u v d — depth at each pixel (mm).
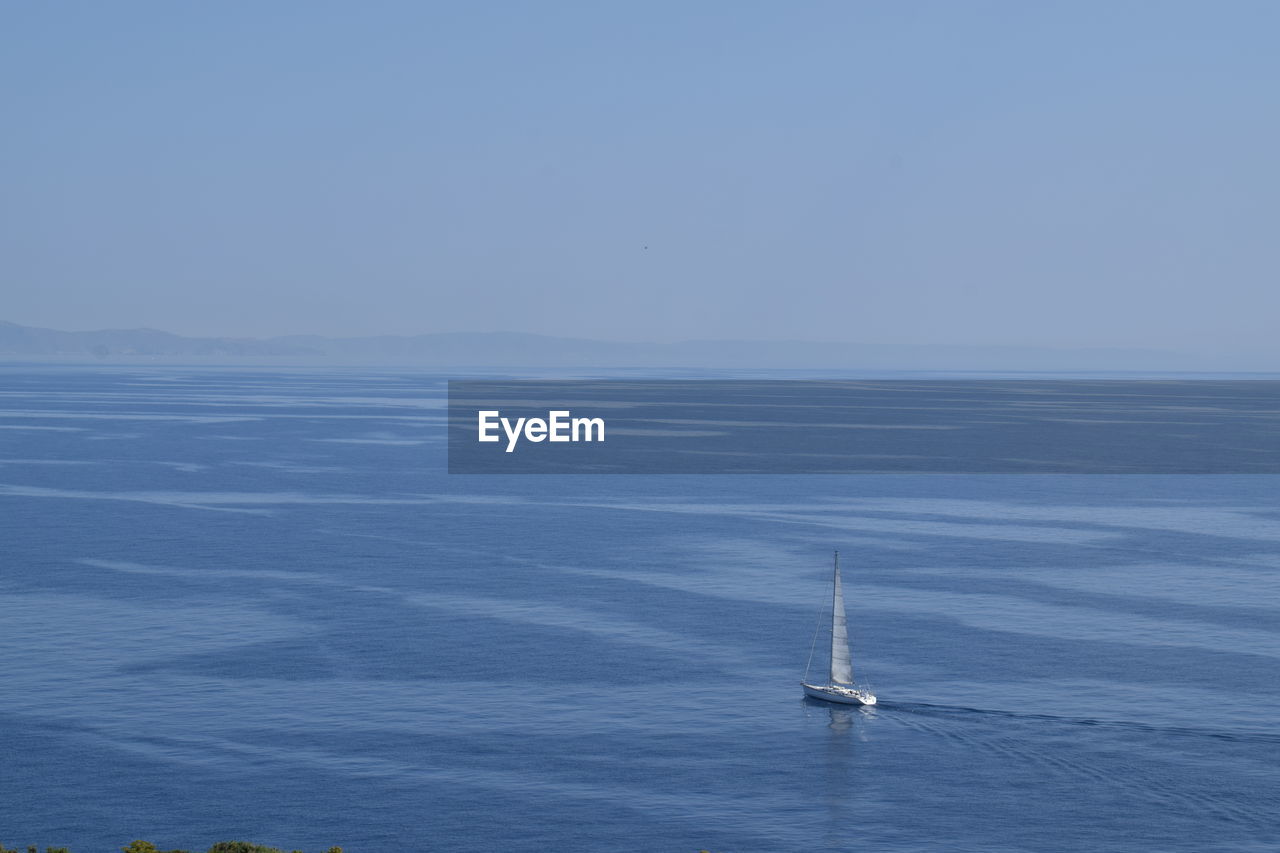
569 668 140625
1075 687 135125
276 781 109625
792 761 115688
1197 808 107062
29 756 113938
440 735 120250
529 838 100562
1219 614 167625
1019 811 106188
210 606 167000
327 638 151375
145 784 108688
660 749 117875
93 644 147625
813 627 159625
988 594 180250
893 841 101000
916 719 126312
